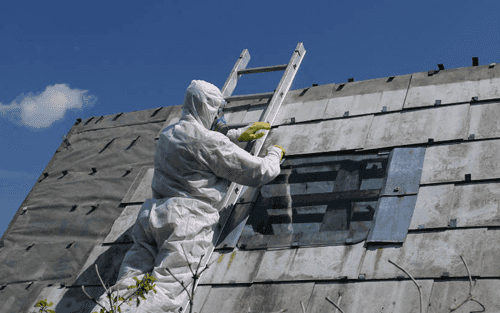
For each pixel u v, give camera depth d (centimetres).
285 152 609
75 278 578
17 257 643
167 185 508
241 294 471
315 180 567
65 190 717
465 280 405
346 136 598
